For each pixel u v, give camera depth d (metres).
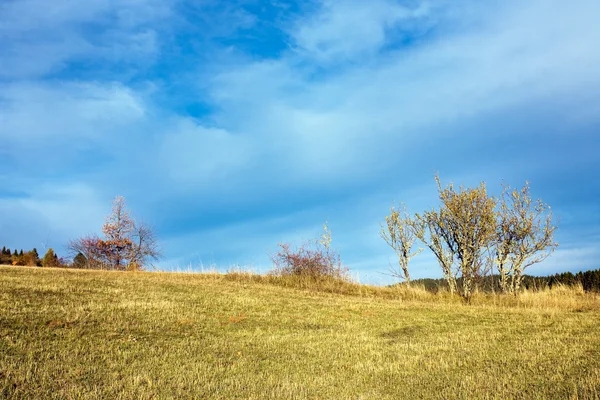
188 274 24.47
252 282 23.12
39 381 7.57
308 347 10.95
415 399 7.57
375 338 12.12
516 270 23.36
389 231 25.67
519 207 23.56
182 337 11.12
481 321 14.46
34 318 10.97
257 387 8.08
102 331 10.77
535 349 10.24
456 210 22.33
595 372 8.12
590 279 23.62
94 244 40.25
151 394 7.46
